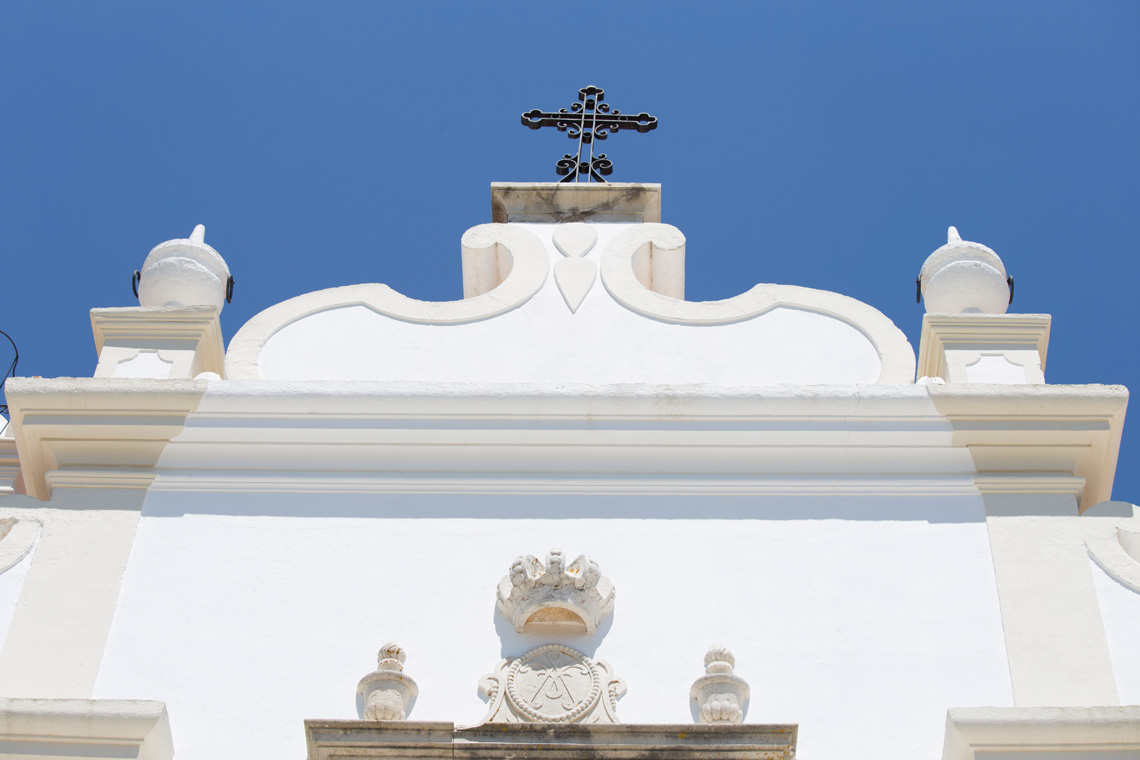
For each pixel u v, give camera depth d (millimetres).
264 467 11383
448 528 11023
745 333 12797
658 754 9469
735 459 11391
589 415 11383
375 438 11344
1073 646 10312
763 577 10750
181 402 11422
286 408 11414
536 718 9875
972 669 10211
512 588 10438
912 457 11414
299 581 10688
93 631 10359
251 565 10773
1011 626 10438
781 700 10070
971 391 11430
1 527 11055
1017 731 9469
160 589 10617
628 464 11383
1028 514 11125
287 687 10117
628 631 10438
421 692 10086
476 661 10258
